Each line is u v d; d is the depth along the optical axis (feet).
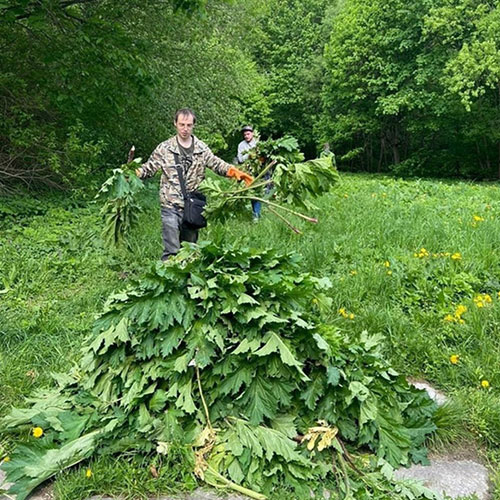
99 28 27.43
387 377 9.32
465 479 8.43
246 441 8.02
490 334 13.01
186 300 8.68
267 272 9.33
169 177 14.19
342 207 28.09
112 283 16.93
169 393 8.46
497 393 10.73
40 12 24.71
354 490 7.70
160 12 34.47
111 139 35.04
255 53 106.22
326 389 8.60
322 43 101.14
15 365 11.07
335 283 15.78
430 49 70.18
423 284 15.84
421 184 41.50
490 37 59.06
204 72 40.73
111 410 8.84
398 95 73.51
